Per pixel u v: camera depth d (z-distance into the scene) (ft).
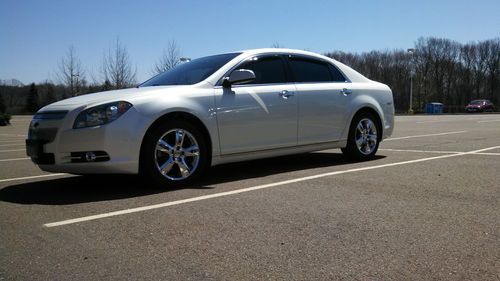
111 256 10.59
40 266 10.09
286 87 20.72
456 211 13.71
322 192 16.35
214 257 10.44
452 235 11.63
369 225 12.48
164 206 14.75
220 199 15.60
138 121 16.52
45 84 186.80
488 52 267.80
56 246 11.26
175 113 17.35
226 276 9.47
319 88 21.91
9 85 220.43
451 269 9.65
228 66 19.38
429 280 9.18
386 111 24.99
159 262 10.21
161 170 17.12
